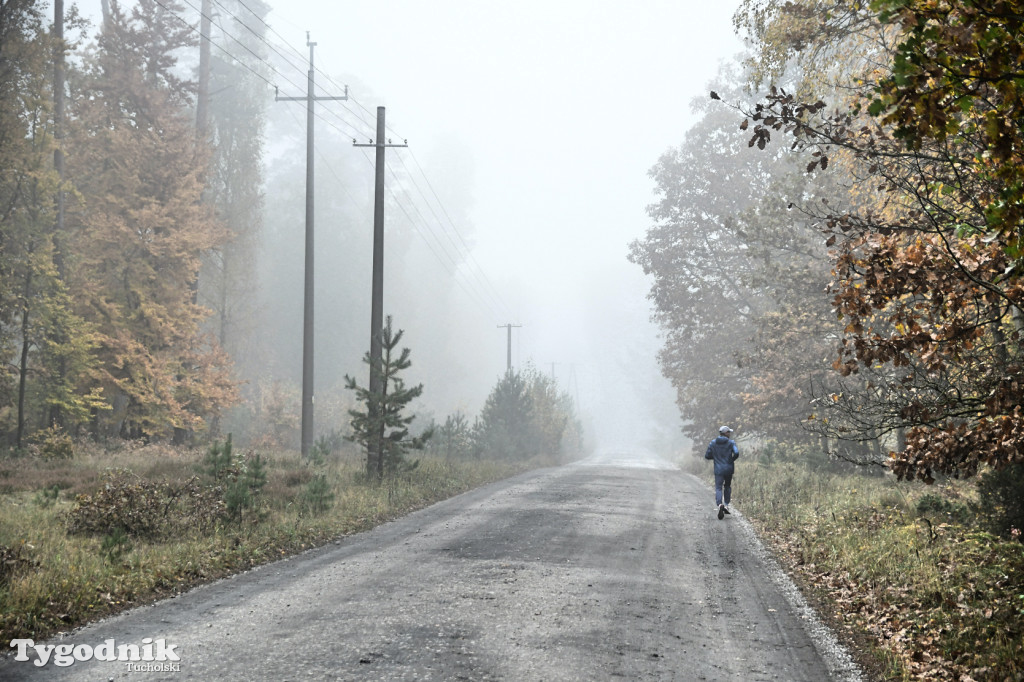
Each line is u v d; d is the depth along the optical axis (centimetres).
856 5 975
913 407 732
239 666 581
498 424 4075
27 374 2850
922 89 396
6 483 1628
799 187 2431
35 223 2719
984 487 1096
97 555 961
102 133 3391
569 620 750
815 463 2503
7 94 2681
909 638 723
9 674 553
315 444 2867
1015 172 411
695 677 596
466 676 569
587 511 1678
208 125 4303
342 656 611
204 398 3278
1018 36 389
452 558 1081
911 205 907
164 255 3197
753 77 1173
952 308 685
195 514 1234
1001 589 810
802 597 908
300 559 1073
